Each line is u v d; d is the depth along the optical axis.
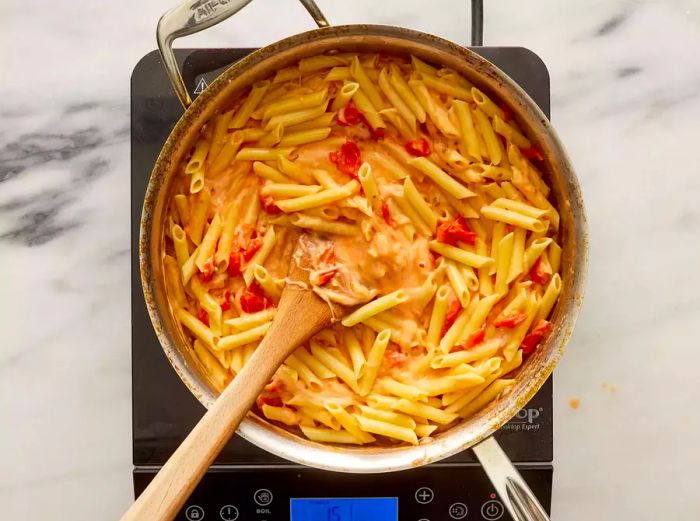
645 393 1.39
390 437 1.22
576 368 1.39
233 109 1.21
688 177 1.39
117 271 1.39
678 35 1.39
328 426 1.22
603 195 1.39
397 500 1.31
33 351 1.39
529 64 1.30
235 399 1.12
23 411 1.39
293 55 1.18
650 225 1.39
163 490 1.06
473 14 1.33
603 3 1.39
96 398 1.39
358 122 1.23
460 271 1.22
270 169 1.21
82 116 1.39
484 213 1.21
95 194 1.39
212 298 1.22
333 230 1.21
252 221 1.22
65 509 1.39
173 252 1.22
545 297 1.20
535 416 1.30
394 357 1.22
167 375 1.30
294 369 1.22
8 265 1.39
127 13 1.40
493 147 1.20
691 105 1.39
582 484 1.39
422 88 1.20
